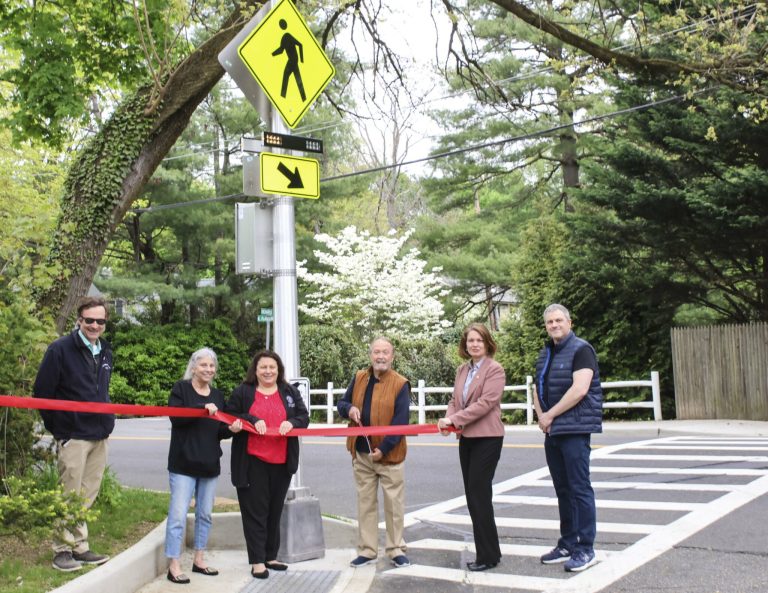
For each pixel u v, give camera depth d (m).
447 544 7.69
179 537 6.32
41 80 11.57
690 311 22.33
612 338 19.06
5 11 12.19
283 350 7.37
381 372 7.00
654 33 15.83
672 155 17.72
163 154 10.03
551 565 6.70
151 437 18.33
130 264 29.61
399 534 6.94
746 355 16.98
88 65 12.55
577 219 18.89
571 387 6.39
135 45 12.29
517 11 12.30
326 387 23.95
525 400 20.39
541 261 20.98
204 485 6.57
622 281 18.38
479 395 6.70
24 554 6.29
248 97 7.78
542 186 31.64
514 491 9.95
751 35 14.50
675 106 17.45
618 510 8.41
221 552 7.36
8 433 6.73
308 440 16.48
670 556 6.67
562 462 6.70
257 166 7.41
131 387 27.11
